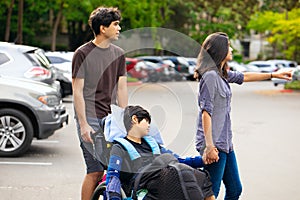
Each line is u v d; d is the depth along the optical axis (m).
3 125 18.70
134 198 8.96
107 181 9.23
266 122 30.30
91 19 10.55
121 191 9.15
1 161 18.02
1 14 64.25
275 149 21.33
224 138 10.09
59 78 38.56
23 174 16.27
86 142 10.47
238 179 10.50
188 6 94.88
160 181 8.75
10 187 14.74
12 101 18.58
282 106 40.78
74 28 80.00
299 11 86.69
